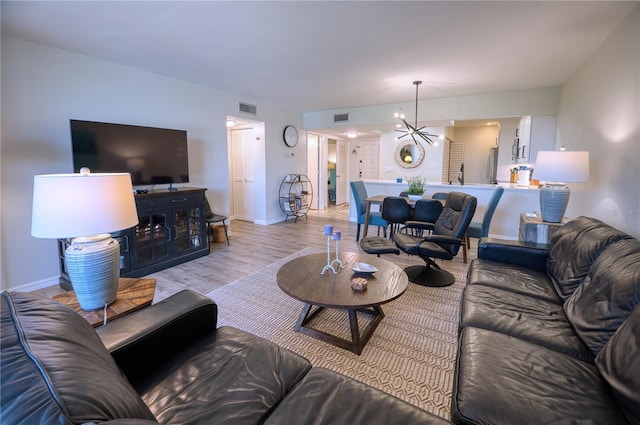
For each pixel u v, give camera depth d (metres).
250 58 3.32
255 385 1.15
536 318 1.63
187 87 4.29
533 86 4.42
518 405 1.02
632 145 2.24
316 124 6.67
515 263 2.45
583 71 3.43
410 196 4.72
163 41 2.87
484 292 1.92
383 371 1.85
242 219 6.67
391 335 2.23
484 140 8.49
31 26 2.53
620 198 2.42
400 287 2.04
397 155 7.61
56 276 3.14
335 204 8.87
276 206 6.39
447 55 3.22
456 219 3.22
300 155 6.89
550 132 4.62
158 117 3.95
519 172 5.07
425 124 5.96
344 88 4.59
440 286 3.03
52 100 3.00
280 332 2.27
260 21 2.47
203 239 4.09
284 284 2.08
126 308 1.58
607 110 2.70
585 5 2.22
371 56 3.25
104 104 3.39
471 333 1.46
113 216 1.42
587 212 3.11
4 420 0.53
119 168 3.30
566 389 1.10
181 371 1.22
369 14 2.36
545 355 1.28
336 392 1.10
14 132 2.78
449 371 1.85
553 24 2.52
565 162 2.65
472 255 4.11
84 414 0.59
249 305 2.69
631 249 1.54
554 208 2.76
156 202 3.41
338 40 2.85
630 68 2.30
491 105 4.88
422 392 1.69
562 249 2.17
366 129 6.80
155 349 1.30
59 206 1.31
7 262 2.80
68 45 2.95
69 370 0.68
